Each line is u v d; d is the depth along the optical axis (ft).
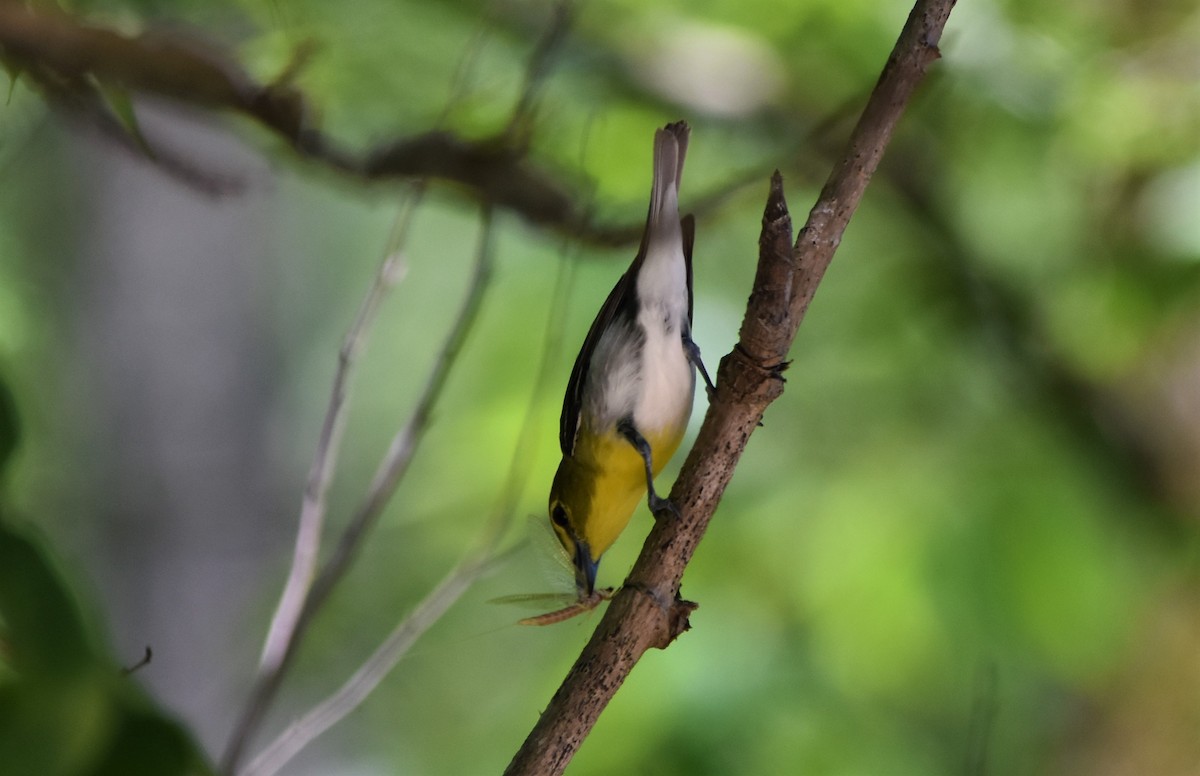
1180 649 35.60
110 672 10.82
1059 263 35.40
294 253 57.72
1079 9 33.32
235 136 24.75
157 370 49.57
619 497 24.82
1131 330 32.14
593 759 30.89
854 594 32.81
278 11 25.41
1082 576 32.19
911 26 14.78
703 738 30.76
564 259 24.53
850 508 34.32
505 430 34.06
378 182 22.99
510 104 28.37
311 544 20.38
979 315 37.60
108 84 19.84
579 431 24.25
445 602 21.94
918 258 38.58
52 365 37.24
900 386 37.78
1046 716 38.32
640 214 28.91
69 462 43.50
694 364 23.49
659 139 22.38
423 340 50.44
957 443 35.65
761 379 14.44
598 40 32.35
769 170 26.81
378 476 20.54
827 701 32.60
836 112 27.17
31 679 10.37
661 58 32.99
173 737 10.98
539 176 23.98
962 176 35.73
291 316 57.36
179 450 49.96
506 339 35.12
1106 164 32.24
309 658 37.35
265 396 53.83
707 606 33.37
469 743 38.01
